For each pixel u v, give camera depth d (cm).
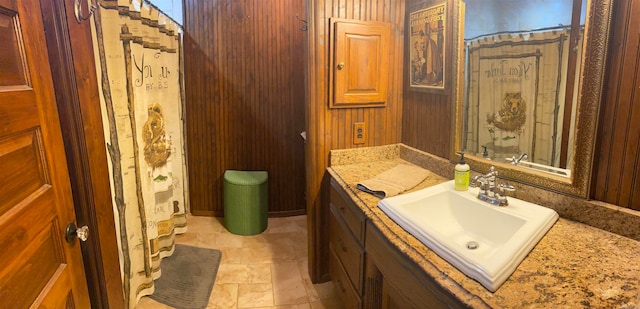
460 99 162
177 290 219
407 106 206
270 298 212
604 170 111
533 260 97
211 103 303
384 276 126
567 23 114
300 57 300
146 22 217
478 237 133
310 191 216
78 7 122
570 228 115
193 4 284
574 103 114
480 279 89
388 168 199
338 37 190
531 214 120
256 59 296
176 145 278
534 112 128
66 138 120
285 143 314
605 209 111
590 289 85
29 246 92
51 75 109
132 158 197
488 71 146
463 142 163
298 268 244
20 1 91
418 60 192
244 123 307
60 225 108
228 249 270
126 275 189
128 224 196
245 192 285
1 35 84
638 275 90
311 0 187
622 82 103
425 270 99
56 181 107
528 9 126
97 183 135
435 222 142
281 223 314
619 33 102
